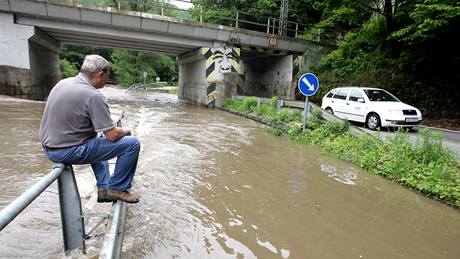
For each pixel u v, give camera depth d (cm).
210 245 402
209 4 3375
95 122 322
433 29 1528
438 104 1758
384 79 1980
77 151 320
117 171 375
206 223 460
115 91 4219
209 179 652
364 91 1387
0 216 187
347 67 2284
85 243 357
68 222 332
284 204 552
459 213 563
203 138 1086
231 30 2391
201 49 2438
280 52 2711
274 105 1667
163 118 1591
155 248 382
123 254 362
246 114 1820
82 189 532
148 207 494
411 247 435
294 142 1102
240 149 949
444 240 460
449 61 1773
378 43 2119
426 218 533
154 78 6425
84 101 317
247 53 2950
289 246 416
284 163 820
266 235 440
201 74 2572
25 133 941
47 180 263
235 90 2512
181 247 390
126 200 390
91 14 2062
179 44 2453
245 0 3169
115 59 5819
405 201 605
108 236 316
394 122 1227
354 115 1379
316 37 2752
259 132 1279
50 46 2562
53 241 370
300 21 2991
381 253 414
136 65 5703
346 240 442
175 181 624
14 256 335
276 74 2948
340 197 604
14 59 1991
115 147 350
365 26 2148
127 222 439
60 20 2073
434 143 795
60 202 326
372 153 835
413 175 700
